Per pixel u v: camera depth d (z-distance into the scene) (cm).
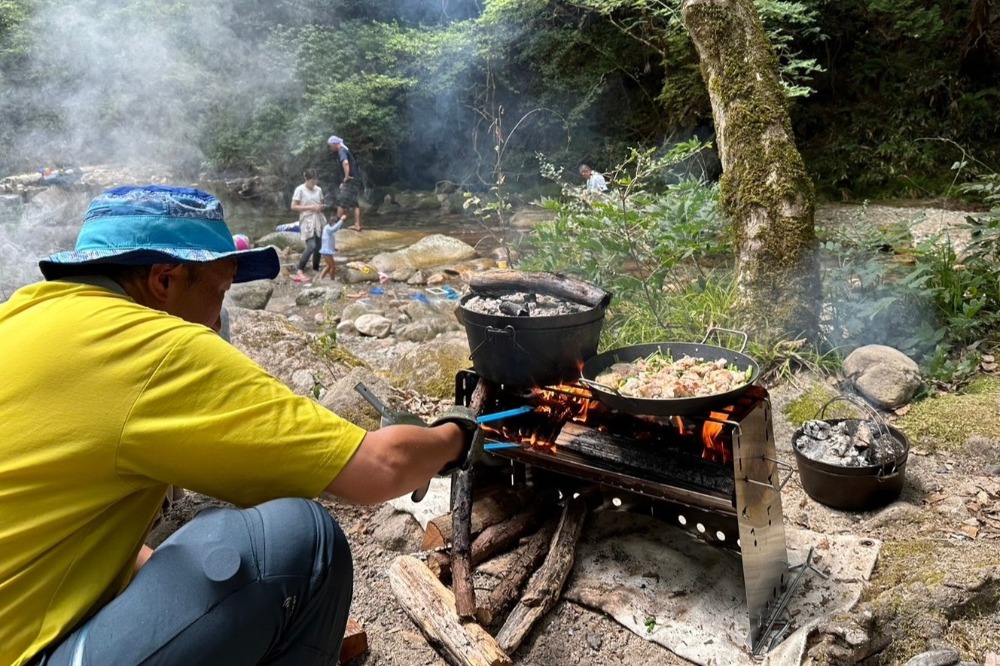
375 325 595
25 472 121
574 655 220
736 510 208
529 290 264
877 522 284
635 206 494
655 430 243
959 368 392
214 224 155
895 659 217
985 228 475
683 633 221
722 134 436
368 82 1485
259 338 474
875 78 1237
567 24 1375
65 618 127
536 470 274
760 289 418
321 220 820
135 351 127
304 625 145
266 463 131
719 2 432
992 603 229
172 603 131
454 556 231
